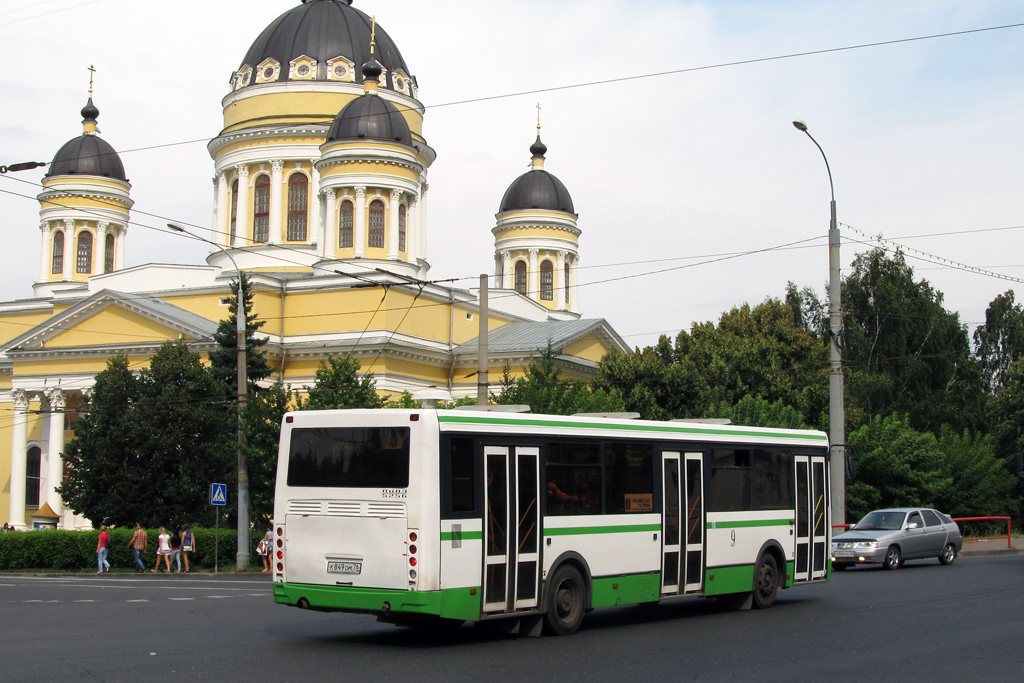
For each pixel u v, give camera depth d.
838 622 17.38
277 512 15.53
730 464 19.41
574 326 57.00
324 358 51.16
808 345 58.38
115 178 65.38
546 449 16.09
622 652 14.23
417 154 54.78
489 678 12.14
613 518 17.00
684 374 48.03
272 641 15.39
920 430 60.66
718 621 17.81
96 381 41.66
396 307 51.66
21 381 54.62
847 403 54.22
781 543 20.23
